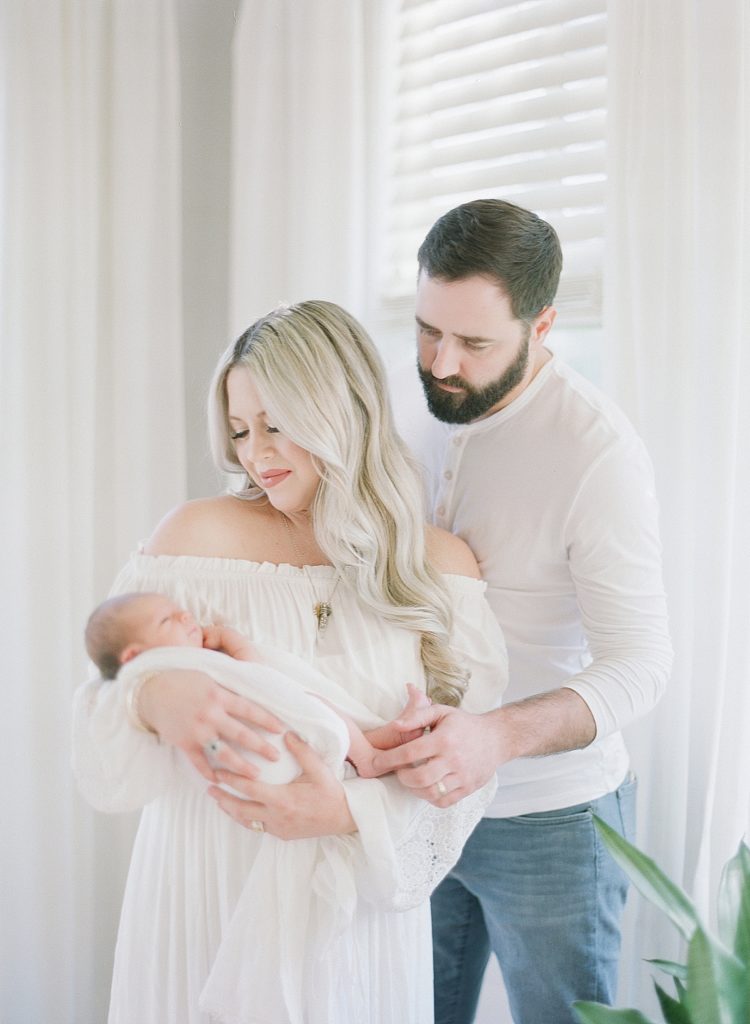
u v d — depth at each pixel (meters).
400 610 1.37
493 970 2.18
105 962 2.32
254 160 2.32
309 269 2.25
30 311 2.19
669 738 1.70
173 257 2.35
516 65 2.12
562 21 2.04
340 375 1.38
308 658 1.34
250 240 2.33
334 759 1.25
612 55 1.77
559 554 1.56
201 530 1.39
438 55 2.23
